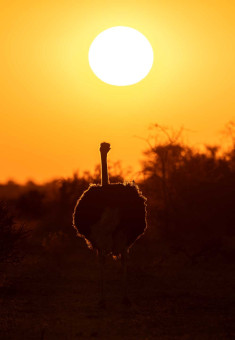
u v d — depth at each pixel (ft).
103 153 177.06
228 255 288.51
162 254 302.86
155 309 171.73
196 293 199.82
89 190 175.01
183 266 269.64
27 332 145.07
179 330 147.43
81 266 267.80
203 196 399.24
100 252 173.06
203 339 138.82
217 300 186.60
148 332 144.97
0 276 211.41
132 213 171.53
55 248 294.87
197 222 392.47
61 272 249.34
